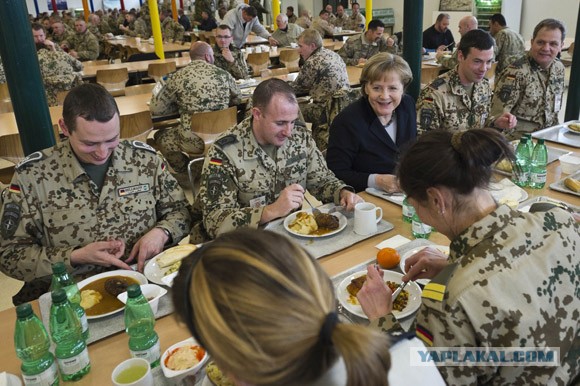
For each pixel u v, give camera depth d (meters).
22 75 2.07
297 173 2.13
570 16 9.46
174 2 11.70
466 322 0.88
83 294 1.41
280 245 0.62
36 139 2.18
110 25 11.88
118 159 1.79
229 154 1.99
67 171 1.72
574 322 0.93
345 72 4.68
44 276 1.63
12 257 1.65
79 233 1.75
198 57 4.40
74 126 1.57
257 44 8.42
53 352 1.20
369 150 2.40
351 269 1.54
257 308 0.56
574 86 3.83
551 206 1.07
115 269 1.67
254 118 1.98
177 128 4.13
